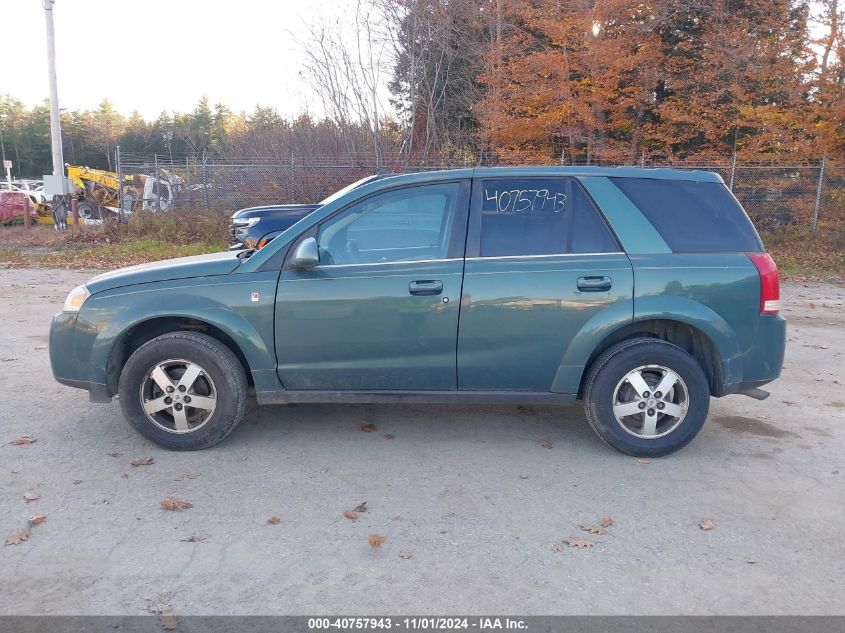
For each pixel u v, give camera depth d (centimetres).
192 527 370
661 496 414
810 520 387
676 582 325
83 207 2350
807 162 1772
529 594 314
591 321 453
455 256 459
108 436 496
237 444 486
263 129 2170
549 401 470
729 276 459
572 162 1962
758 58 1819
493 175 470
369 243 466
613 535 367
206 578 323
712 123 1864
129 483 421
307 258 443
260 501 400
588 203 466
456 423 537
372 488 420
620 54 1803
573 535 367
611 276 452
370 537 356
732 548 356
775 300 468
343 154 1973
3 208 2327
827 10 1767
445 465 455
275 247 463
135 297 461
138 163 1886
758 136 1819
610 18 1812
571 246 461
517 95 1858
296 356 461
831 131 1755
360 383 468
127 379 459
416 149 2088
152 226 1770
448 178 470
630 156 1884
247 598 309
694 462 467
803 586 324
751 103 1875
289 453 471
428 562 339
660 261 457
